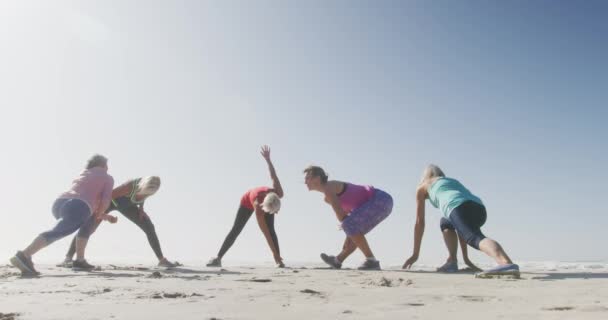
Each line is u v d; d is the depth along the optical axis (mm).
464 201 4520
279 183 6883
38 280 3719
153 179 5891
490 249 4129
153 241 6176
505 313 2059
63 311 2084
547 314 2016
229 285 3414
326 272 5203
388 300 2555
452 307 2268
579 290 3047
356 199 5957
